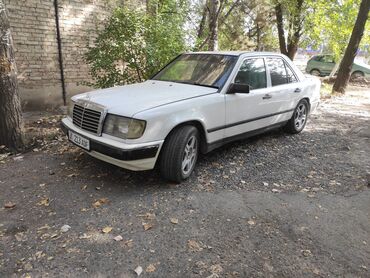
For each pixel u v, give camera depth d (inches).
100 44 293.6
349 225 135.4
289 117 244.2
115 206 142.6
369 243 124.0
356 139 260.5
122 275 103.0
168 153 154.9
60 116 296.2
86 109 159.9
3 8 190.7
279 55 236.2
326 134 271.3
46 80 322.7
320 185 171.5
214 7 428.8
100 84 294.7
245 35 734.5
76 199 148.6
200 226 130.1
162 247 116.6
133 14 288.4
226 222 133.6
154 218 134.3
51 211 138.6
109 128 150.1
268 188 165.3
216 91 178.2
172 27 304.0
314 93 269.6
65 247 115.4
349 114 361.1
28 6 297.4
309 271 108.0
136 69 296.2
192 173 177.6
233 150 217.0
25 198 149.5
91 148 153.6
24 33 299.6
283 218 138.3
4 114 199.5
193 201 148.8
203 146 175.6
